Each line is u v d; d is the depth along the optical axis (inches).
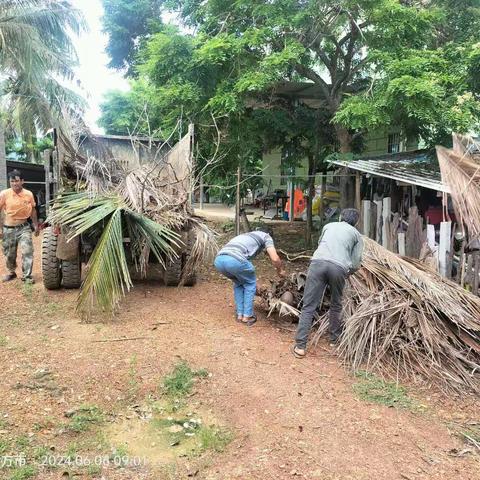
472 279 236.5
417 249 273.6
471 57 305.9
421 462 133.3
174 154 345.4
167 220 269.3
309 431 145.2
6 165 619.5
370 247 255.3
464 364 192.9
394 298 212.8
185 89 346.3
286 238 495.5
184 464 128.2
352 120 318.3
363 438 143.3
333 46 420.5
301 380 177.0
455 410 165.9
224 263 222.4
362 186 463.5
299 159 488.7
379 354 194.4
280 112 427.2
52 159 302.7
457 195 193.8
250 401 160.7
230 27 378.0
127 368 177.8
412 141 418.6
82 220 234.5
